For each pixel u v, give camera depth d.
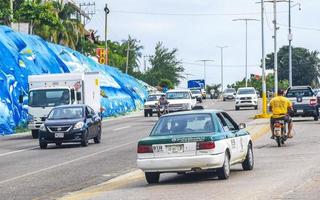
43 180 30.69
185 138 26.19
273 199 20.81
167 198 22.45
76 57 118.75
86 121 51.03
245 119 78.31
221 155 26.41
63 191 26.78
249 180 26.42
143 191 24.95
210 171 29.50
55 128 49.72
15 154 45.78
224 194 22.56
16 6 143.12
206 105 135.00
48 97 64.38
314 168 29.39
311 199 20.67
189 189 24.66
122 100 131.25
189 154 26.08
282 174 27.89
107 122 92.56
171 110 88.69
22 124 80.06
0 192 26.91
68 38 143.25
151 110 105.69
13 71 84.50
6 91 79.00
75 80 65.19
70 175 32.34
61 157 42.22
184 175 30.22
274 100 43.19
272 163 32.94
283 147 41.84
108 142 54.38
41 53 100.44
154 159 26.36
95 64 129.75
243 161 30.38
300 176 26.73
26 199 24.78
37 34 128.50
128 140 55.56
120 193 24.75
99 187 27.52
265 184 24.72
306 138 48.00
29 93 64.81
